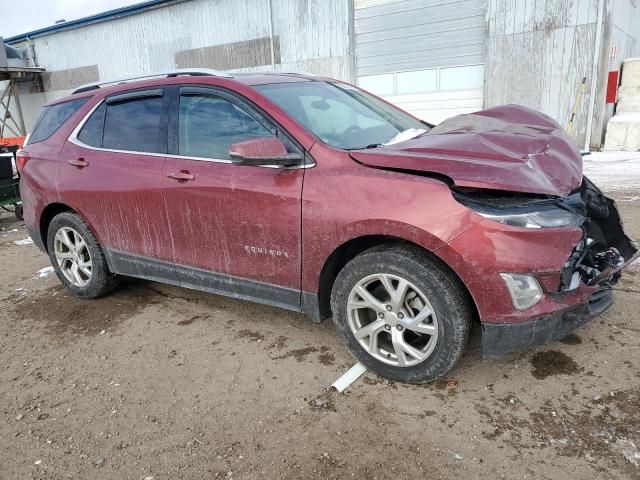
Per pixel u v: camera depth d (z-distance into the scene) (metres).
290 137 2.97
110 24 18.42
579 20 10.55
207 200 3.25
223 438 2.50
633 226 5.30
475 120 3.32
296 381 2.93
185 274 3.59
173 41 17.11
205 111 3.36
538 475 2.14
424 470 2.21
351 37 13.62
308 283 2.99
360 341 2.91
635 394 2.60
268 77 3.55
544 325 2.47
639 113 11.23
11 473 2.36
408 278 2.62
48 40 20.67
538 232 2.37
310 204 2.83
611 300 2.86
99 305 4.24
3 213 8.74
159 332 3.68
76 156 4.00
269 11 14.75
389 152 2.75
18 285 4.92
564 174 2.67
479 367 2.93
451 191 2.48
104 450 2.47
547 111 11.41
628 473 2.11
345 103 3.63
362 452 2.34
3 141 17.84
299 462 2.31
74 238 4.29
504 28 11.38
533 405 2.58
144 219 3.65
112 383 3.06
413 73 13.03
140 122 3.70
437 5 12.25
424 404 2.65
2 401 2.96
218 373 3.08
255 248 3.14
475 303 2.49
